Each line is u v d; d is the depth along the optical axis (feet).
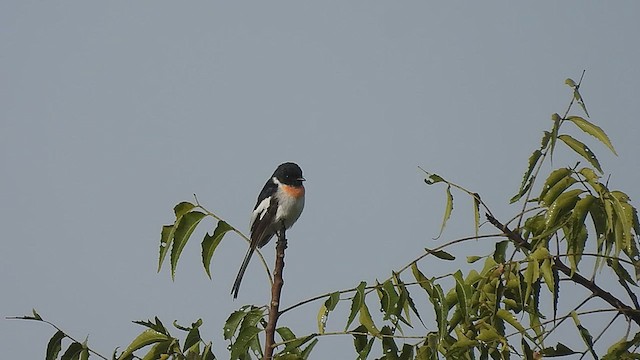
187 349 32.73
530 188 33.96
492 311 33.35
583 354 31.68
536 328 33.24
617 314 32.12
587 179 32.94
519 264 33.24
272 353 32.81
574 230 32.71
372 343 32.27
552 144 32.89
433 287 32.27
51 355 32.63
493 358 32.71
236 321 33.27
